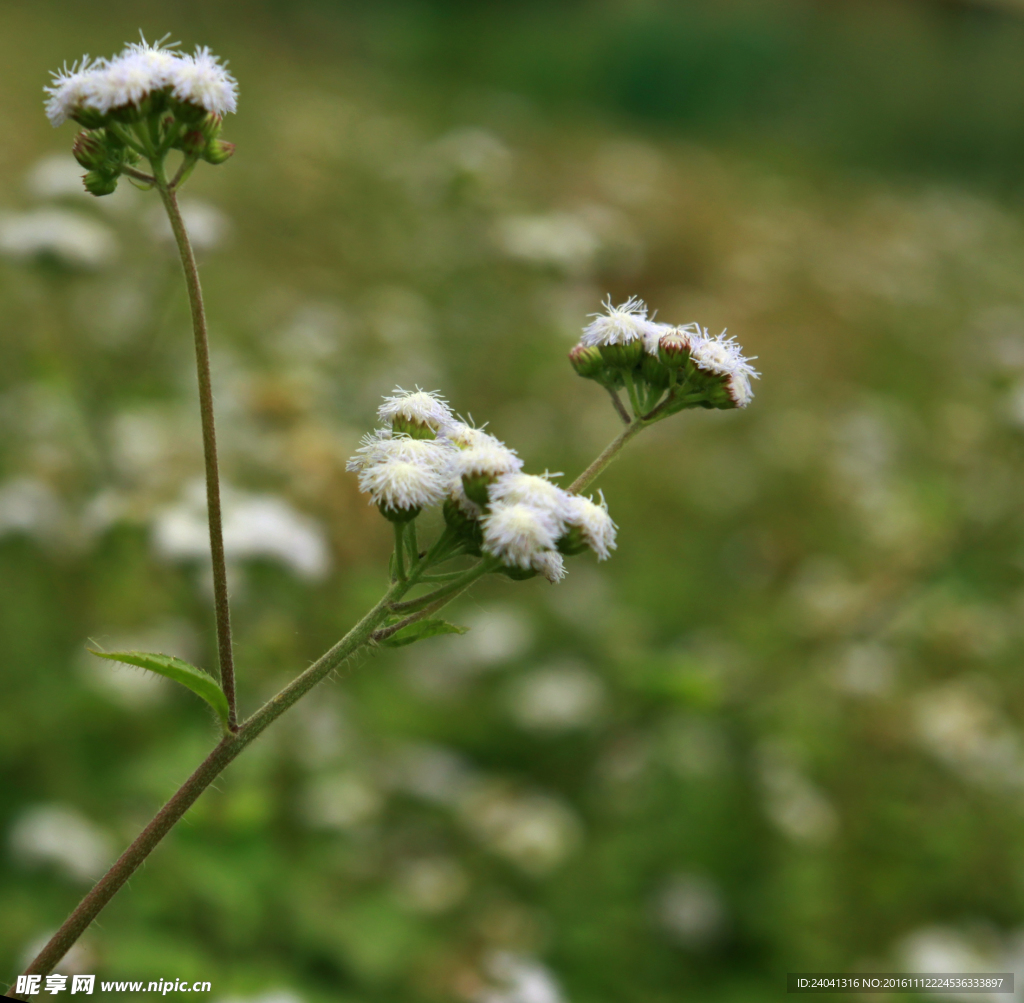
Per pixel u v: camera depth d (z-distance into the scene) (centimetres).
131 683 47
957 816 56
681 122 247
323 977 40
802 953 48
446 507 29
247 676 45
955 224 175
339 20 254
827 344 118
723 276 125
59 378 51
